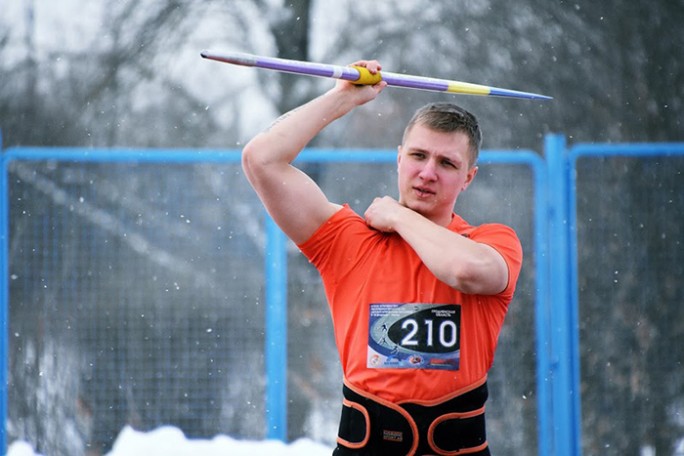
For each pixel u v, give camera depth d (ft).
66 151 58.75
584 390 59.62
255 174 26.89
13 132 90.84
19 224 58.49
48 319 58.39
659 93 89.51
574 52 93.40
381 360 26.43
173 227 58.80
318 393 58.08
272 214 27.50
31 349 58.34
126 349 58.29
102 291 58.49
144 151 58.95
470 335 26.61
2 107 91.61
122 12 95.86
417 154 27.48
